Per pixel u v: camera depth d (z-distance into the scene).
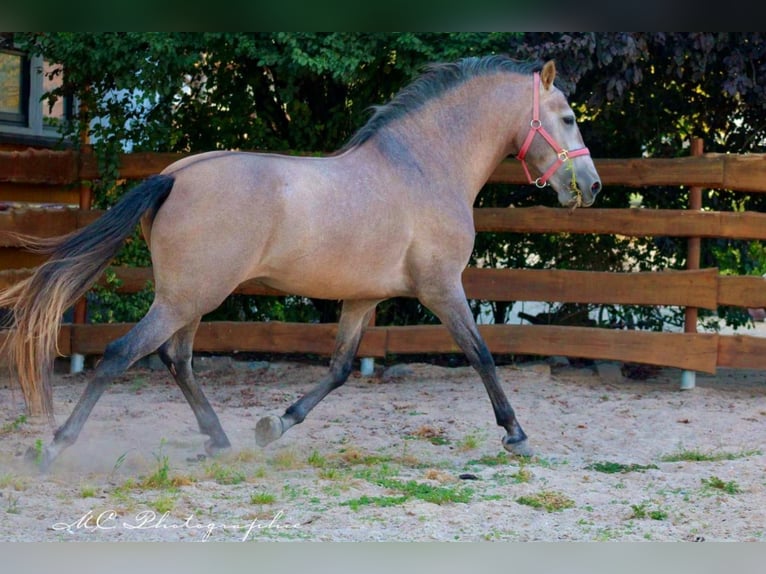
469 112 6.54
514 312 11.66
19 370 5.37
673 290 8.87
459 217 6.30
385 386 8.95
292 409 6.43
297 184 5.75
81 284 5.45
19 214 9.31
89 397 5.52
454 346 9.21
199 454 6.29
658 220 8.93
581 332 9.03
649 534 4.74
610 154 10.40
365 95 9.65
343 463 6.22
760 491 5.55
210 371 9.64
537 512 5.11
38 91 11.45
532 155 6.69
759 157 8.73
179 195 5.59
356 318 6.51
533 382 9.02
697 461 6.38
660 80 9.71
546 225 9.16
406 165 6.20
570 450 6.77
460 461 6.36
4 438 6.69
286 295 9.96
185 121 10.02
